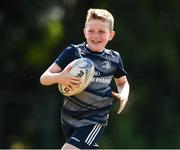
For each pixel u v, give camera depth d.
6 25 56.06
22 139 51.66
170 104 56.53
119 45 54.72
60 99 52.44
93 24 18.66
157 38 55.47
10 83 56.41
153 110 56.25
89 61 18.47
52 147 51.69
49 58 56.25
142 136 54.97
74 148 18.59
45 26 56.09
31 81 56.34
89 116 18.83
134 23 55.28
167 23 56.22
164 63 55.69
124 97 19.33
